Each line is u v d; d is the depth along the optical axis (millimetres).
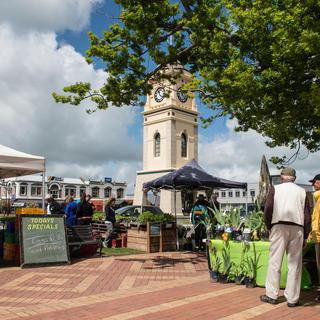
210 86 9680
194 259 9086
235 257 6055
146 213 10539
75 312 4352
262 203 7230
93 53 9062
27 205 58031
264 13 8172
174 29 9523
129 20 8695
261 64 8836
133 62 9398
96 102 9398
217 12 8539
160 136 38688
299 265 4699
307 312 4375
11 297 5188
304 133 10672
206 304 4715
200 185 11305
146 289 5648
